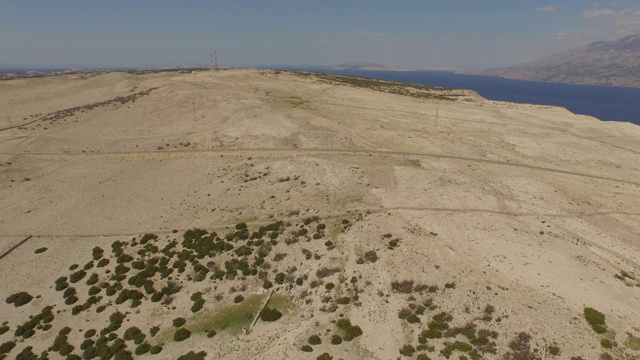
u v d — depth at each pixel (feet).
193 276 163.53
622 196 239.71
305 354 125.08
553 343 121.80
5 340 138.10
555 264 159.33
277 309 147.02
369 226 183.83
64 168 282.56
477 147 326.24
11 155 302.66
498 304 137.80
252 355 127.24
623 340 123.65
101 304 152.66
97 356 130.31
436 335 127.85
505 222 191.93
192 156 296.10
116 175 269.85
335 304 145.79
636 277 156.76
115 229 199.31
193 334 138.10
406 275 153.17
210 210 213.05
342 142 318.24
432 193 216.33
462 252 168.25
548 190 237.45
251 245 178.40
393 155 293.64
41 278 166.91
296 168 250.78
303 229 185.37
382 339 129.39
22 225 206.08
